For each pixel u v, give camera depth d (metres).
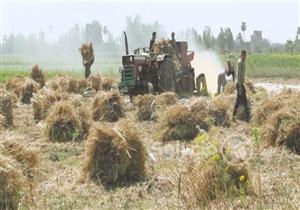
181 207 10.71
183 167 11.82
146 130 21.00
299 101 17.94
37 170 12.87
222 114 21.03
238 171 11.22
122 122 14.29
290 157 14.87
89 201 11.88
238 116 22.27
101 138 13.62
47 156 16.56
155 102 24.78
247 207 10.36
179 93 31.42
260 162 14.30
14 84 35.31
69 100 22.56
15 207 11.02
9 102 22.75
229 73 31.47
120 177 13.52
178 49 32.22
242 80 21.55
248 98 23.81
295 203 10.40
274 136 16.11
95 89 34.62
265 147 15.99
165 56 30.22
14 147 12.57
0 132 17.17
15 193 11.03
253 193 11.06
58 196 12.18
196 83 33.97
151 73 30.00
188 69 32.97
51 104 23.39
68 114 19.41
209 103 21.34
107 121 23.58
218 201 10.47
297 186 11.57
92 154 13.59
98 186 13.05
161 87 30.05
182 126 18.78
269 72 63.34
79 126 19.42
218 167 11.12
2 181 10.88
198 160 11.54
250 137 17.62
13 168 11.10
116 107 23.81
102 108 23.77
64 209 11.20
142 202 11.61
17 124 23.23
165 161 14.89
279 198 10.70
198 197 10.80
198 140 12.27
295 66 75.94
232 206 10.40
